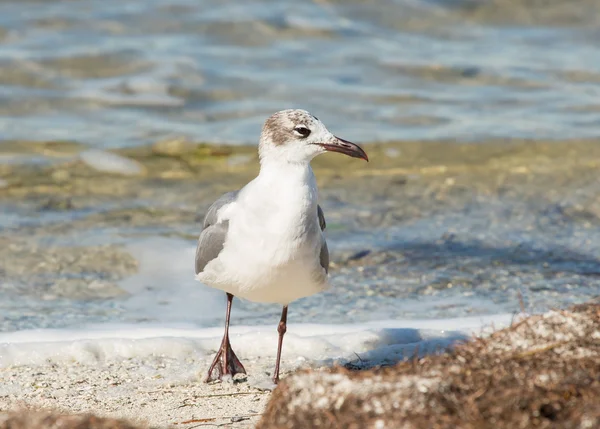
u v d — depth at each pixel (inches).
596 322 283.0
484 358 265.0
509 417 240.1
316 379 255.9
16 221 564.7
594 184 634.2
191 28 916.6
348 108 790.5
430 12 970.7
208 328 416.5
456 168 672.4
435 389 245.9
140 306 450.6
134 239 539.5
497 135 729.6
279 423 250.1
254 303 455.2
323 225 356.5
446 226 565.9
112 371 359.9
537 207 597.9
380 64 872.9
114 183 642.2
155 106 788.6
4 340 392.2
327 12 958.4
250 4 962.7
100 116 770.8
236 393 335.3
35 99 788.6
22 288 469.4
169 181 649.6
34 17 916.0
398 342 391.9
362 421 240.2
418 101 808.9
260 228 321.1
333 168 676.7
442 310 437.7
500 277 484.4
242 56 875.4
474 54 909.8
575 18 978.7
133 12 937.5
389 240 542.0
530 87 842.2
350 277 486.6
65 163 674.8
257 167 682.2
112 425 256.4
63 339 394.9
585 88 839.7
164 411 312.8
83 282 481.1
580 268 497.0
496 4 981.8
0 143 706.8
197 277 347.6
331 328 412.2
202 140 724.0
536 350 268.8
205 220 353.4
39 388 337.7
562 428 236.1
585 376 254.2
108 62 844.0
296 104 796.0
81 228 556.7
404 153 700.0
